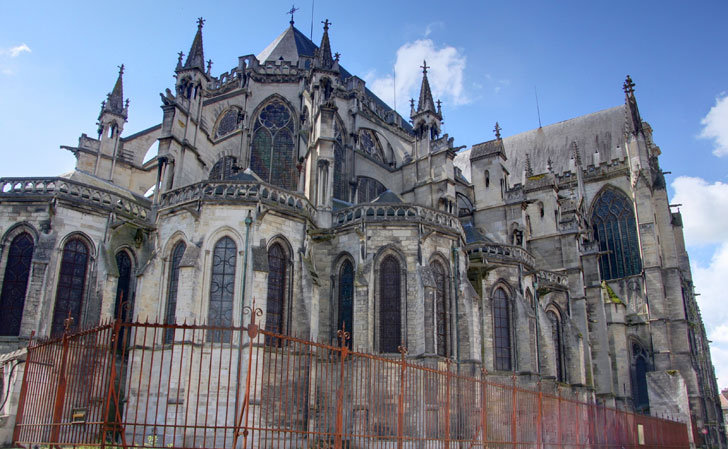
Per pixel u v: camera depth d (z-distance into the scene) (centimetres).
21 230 4353
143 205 4884
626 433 4519
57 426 2073
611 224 8938
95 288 4356
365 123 6712
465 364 4559
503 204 6297
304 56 6694
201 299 3962
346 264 4694
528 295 5631
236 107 6188
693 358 7975
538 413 3297
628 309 8194
